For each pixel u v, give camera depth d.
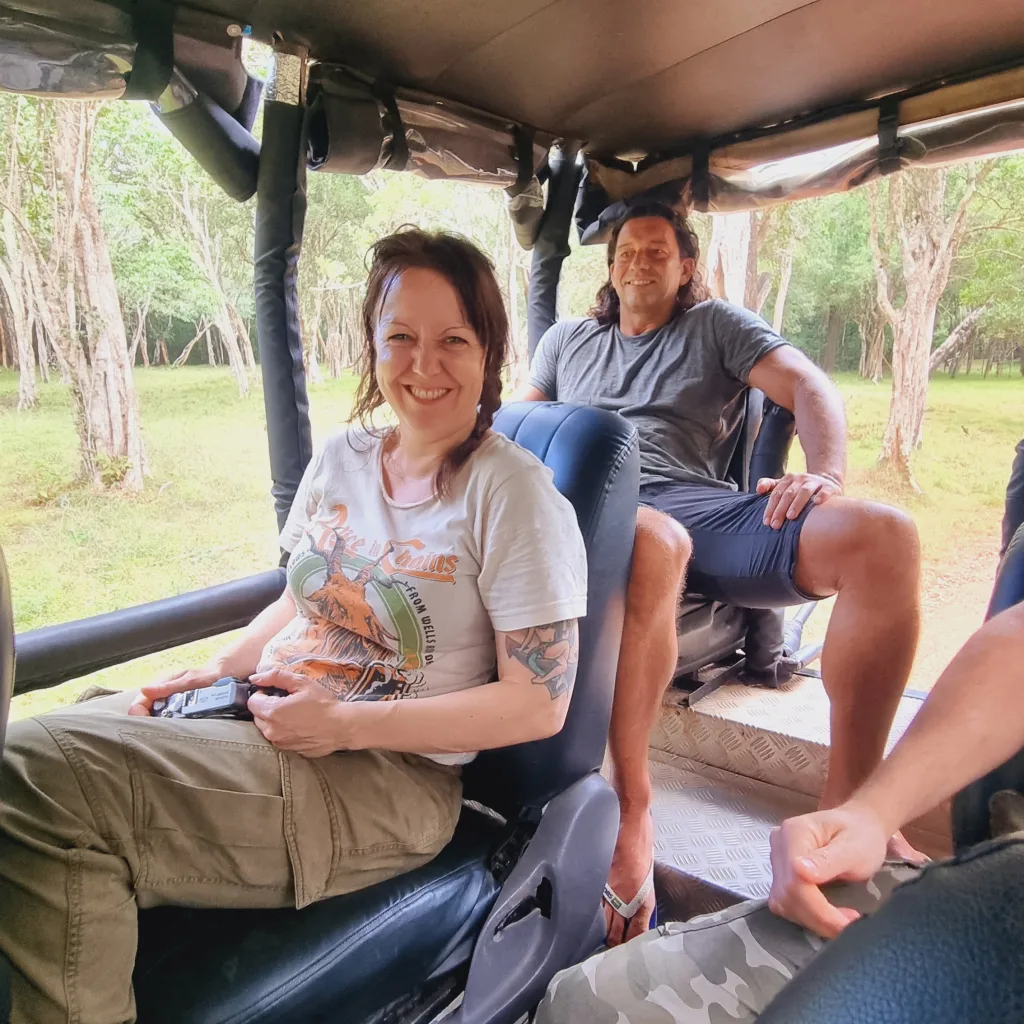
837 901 0.93
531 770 1.27
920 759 0.99
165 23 1.36
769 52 1.74
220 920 1.03
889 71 1.85
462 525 1.16
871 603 1.65
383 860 1.10
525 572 1.11
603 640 1.29
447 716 1.09
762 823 1.84
